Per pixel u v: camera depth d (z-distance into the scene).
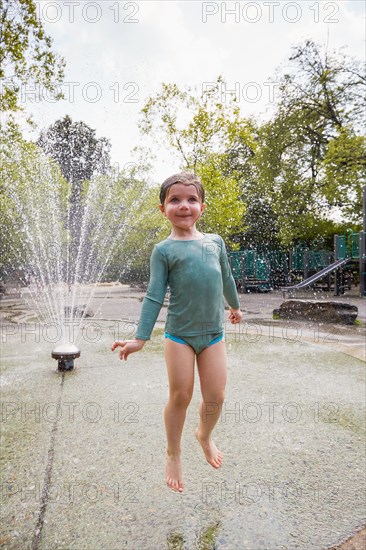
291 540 1.59
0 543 1.58
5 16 10.38
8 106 11.91
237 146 23.06
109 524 1.69
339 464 2.20
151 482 2.01
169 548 1.55
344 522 1.71
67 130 20.12
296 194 21.95
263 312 10.38
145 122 14.22
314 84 21.58
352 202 20.41
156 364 4.46
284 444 2.44
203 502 1.84
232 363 4.46
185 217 1.80
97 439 2.51
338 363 4.46
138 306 11.80
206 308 1.75
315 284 20.41
